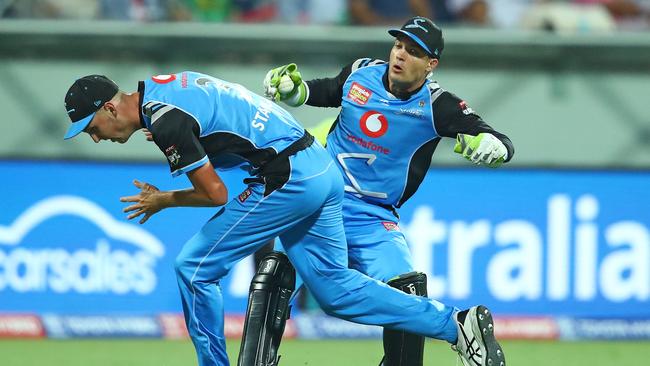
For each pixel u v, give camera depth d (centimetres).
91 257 2841
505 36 2953
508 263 2902
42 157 2836
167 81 1667
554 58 2967
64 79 2886
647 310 2938
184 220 2859
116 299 2848
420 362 1859
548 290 2916
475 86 2966
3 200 2823
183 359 2558
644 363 2606
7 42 2864
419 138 1888
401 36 1827
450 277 2881
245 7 3181
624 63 2981
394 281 1845
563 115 2983
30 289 2831
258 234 1716
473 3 3266
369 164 1916
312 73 2923
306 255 1767
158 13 3120
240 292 2853
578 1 3269
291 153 1694
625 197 2938
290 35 2909
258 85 2920
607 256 2931
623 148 2994
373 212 1923
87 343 2777
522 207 2909
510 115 2972
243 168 1742
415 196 2878
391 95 1878
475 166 2898
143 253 2850
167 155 1642
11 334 2827
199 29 2898
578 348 2805
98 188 2838
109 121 1655
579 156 2988
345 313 1786
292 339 2909
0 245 2822
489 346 1767
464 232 2889
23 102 2880
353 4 3216
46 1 3070
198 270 1711
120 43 2889
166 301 2861
